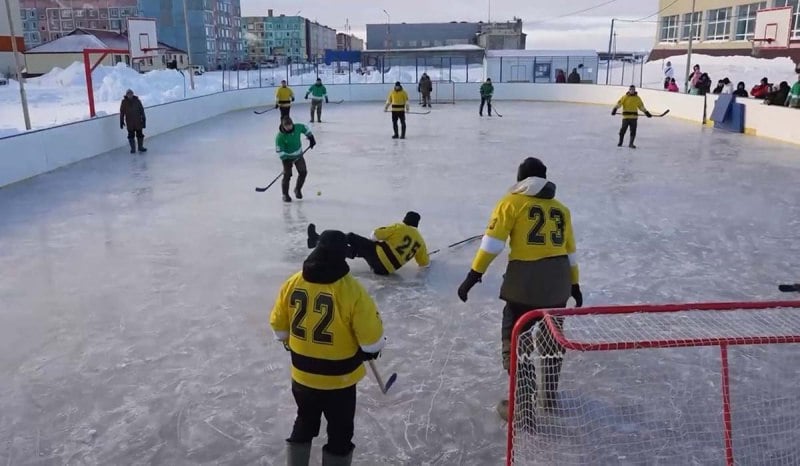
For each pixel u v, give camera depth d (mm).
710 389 3818
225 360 4324
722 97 17516
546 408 3377
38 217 8148
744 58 33531
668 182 10250
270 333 4746
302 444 2750
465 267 6234
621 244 6941
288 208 8586
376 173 11133
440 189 9773
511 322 3436
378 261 5906
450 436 3445
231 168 11742
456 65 50688
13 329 4828
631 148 14047
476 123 19578
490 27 69938
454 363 4277
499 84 29125
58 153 11719
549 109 24422
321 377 2617
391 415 3648
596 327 4418
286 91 19781
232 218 8070
